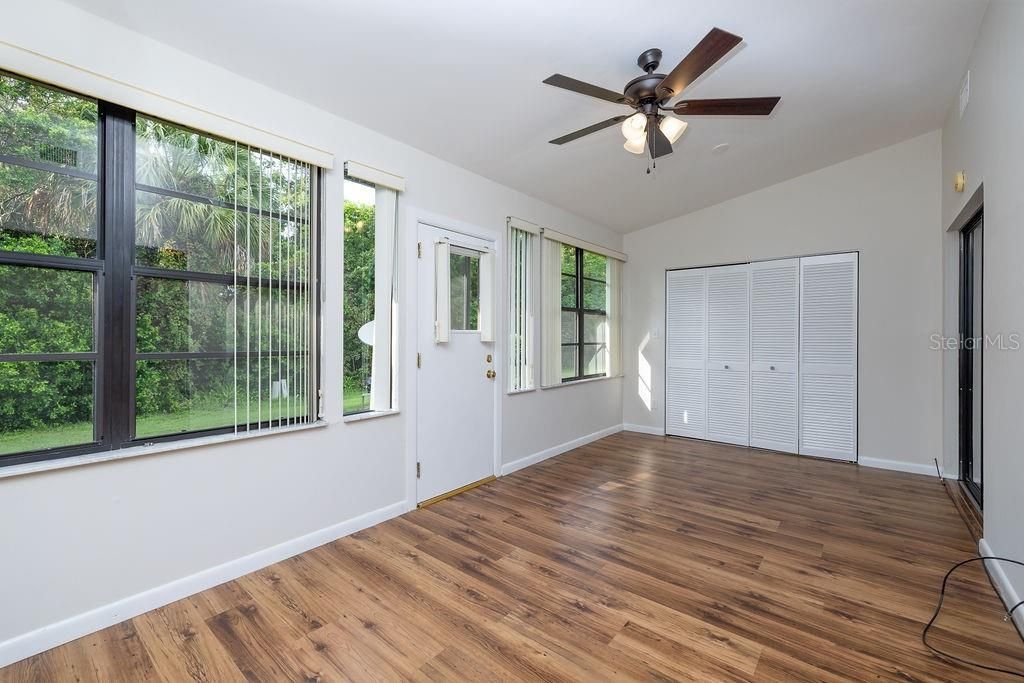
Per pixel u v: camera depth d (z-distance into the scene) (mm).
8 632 1678
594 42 2309
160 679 1606
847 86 3016
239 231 2314
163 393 2105
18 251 1747
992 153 2324
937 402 3916
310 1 1895
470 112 2836
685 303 5270
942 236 3826
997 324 2250
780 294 4637
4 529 1672
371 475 2904
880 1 2242
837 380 4352
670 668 1660
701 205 4988
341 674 1631
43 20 1722
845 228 4285
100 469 1884
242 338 2336
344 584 2219
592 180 4043
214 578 2199
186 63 2102
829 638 1825
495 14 2064
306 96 2508
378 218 2992
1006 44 2102
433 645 1786
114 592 1912
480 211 3721
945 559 2475
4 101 1726
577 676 1621
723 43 1766
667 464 4281
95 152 1934
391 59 2303
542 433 4426
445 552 2549
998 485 2230
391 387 3041
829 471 4051
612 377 5523
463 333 3584
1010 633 1854
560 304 4625
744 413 4887
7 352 1743
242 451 2314
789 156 4047
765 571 2350
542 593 2145
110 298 1964
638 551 2564
